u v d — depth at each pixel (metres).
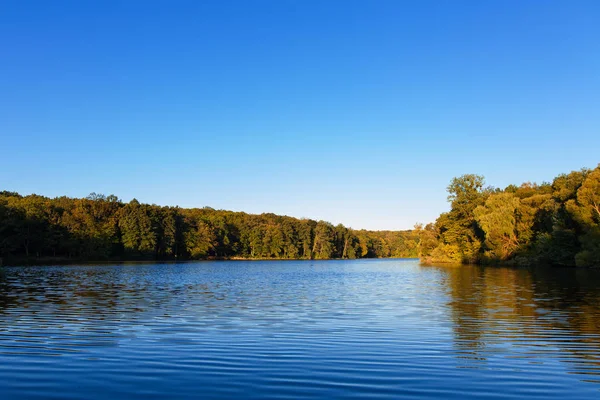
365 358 12.28
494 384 10.16
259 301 25.81
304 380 10.43
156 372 11.01
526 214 70.50
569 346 13.68
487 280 41.50
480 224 75.44
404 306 23.12
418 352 12.96
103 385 10.08
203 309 22.14
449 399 9.28
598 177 56.06
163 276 51.00
